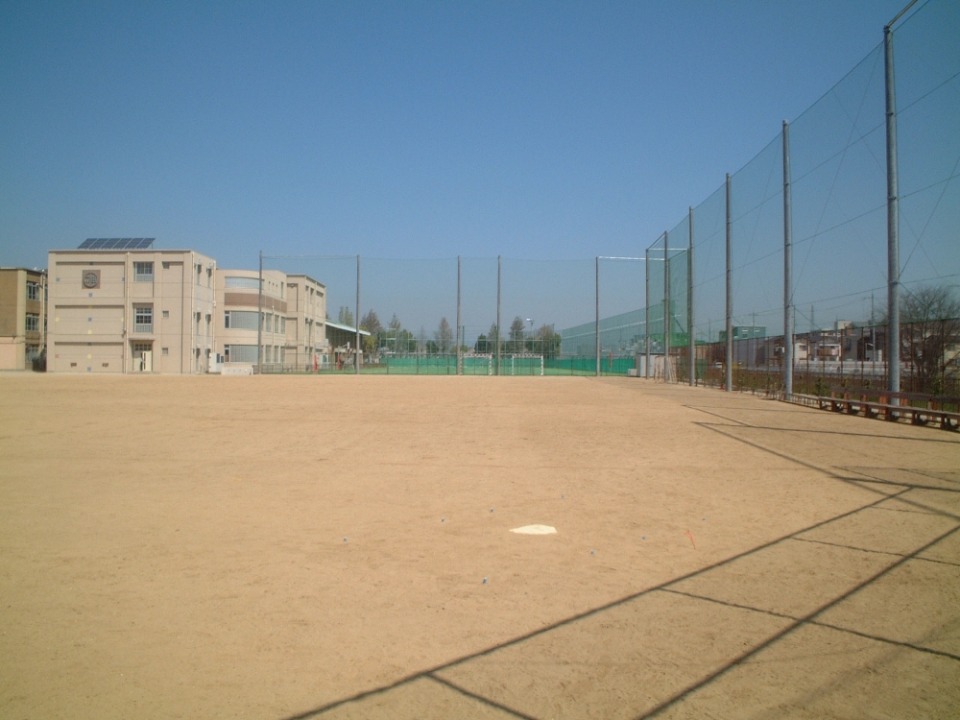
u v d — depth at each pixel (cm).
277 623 440
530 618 451
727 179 3003
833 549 604
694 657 394
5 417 1694
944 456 1132
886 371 1814
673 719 327
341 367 5891
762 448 1232
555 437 1396
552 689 357
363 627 435
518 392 3034
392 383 3862
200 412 1886
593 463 1071
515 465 1052
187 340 5438
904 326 1708
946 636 421
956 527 677
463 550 604
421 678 368
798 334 2323
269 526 682
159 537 639
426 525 689
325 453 1163
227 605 470
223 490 853
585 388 3438
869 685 361
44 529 664
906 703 342
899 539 634
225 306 6009
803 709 337
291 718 327
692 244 3650
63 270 5481
